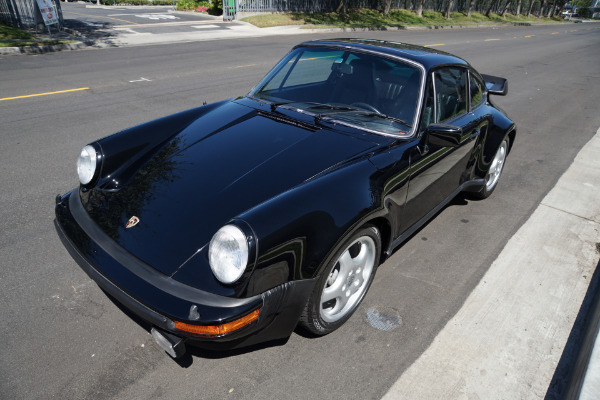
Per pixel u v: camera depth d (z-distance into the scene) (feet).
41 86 27.58
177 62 38.42
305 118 9.99
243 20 74.74
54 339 8.13
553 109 30.76
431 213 11.68
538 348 8.84
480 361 8.42
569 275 11.37
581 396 6.68
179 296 6.42
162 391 7.26
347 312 8.91
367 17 93.76
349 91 10.60
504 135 14.07
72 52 41.55
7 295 9.14
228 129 9.70
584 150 21.90
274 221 6.63
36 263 10.27
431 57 11.07
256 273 6.41
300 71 11.60
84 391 7.15
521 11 183.42
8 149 17.17
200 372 7.68
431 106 10.43
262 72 35.45
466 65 12.72
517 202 15.53
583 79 45.21
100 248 7.33
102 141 9.04
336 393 7.46
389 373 7.97
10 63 34.65
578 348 8.88
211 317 6.22
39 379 7.30
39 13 50.06
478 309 9.86
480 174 13.71
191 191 7.80
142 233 7.29
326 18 84.53
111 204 8.04
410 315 9.50
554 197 16.12
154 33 57.06
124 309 9.00
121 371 7.57
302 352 8.28
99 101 24.68
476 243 12.63
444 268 11.31
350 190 7.79
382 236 9.47
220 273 6.34
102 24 63.00
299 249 6.82
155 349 8.09
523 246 12.62
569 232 13.61
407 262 11.47
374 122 9.78
